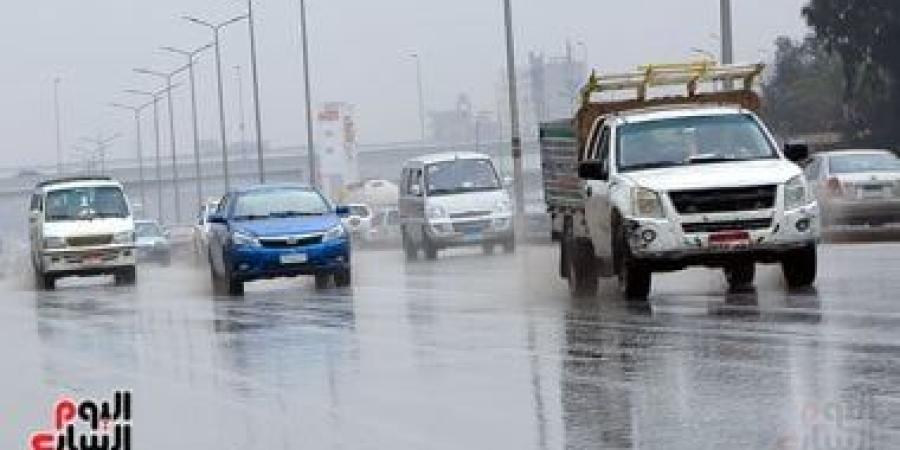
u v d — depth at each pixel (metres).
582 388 12.84
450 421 11.57
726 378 12.88
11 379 16.03
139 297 31.30
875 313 17.39
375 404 12.68
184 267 54.16
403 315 21.59
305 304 25.31
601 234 21.89
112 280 45.62
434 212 43.00
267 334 19.64
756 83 24.59
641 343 15.86
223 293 31.09
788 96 104.88
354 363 15.69
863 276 23.25
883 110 78.31
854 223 37.44
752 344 15.11
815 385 12.15
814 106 103.12
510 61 57.72
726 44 39.41
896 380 12.15
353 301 25.38
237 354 17.28
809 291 20.89
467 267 36.50
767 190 20.30
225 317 23.23
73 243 39.06
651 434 10.48
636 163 21.45
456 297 24.94
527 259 39.28
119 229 39.41
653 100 24.34
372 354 16.44
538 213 55.91
